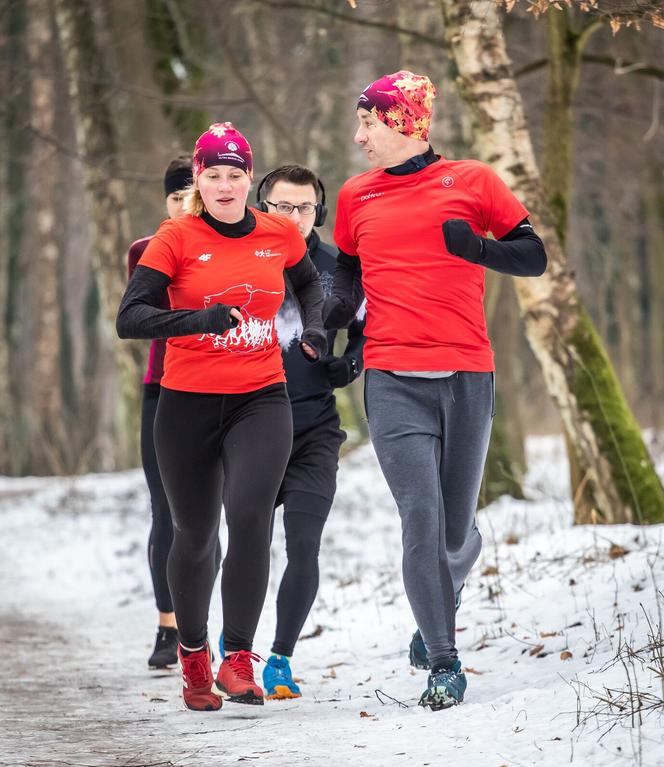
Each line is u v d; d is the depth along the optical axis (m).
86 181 33.41
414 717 9.52
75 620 17.98
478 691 10.40
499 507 26.31
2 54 38.06
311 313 11.00
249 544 10.01
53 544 28.19
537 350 18.64
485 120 18.55
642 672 9.42
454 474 10.41
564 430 19.78
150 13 32.69
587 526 17.42
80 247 73.00
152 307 9.66
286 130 32.38
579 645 11.35
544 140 20.70
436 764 7.97
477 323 10.42
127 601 19.66
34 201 58.91
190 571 10.41
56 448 42.31
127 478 41.44
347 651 13.49
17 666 13.87
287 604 11.09
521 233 10.21
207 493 10.29
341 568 20.44
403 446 10.12
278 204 12.10
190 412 10.11
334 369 11.60
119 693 11.96
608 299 72.62
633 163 40.16
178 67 34.16
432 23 28.94
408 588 9.99
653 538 15.25
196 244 10.05
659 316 62.03
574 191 41.72
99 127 32.81
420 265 10.24
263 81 36.56
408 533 10.04
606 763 7.61
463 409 10.30
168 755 8.77
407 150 10.42
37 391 59.09
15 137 49.41
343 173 38.66
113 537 28.27
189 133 33.31
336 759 8.31
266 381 10.23
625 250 61.97
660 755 7.55
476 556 11.12
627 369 63.00
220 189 9.90
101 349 67.69
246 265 10.11
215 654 13.75
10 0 37.03
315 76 37.53
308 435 11.59
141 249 13.21
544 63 21.92
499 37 18.48
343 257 11.09
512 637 12.36
